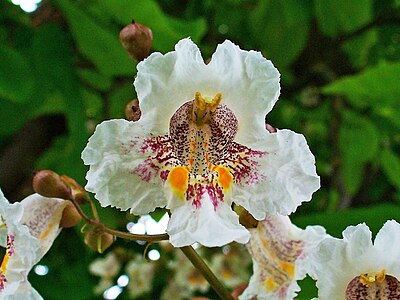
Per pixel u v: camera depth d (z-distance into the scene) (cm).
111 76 23
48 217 14
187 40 12
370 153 27
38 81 21
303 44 25
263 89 12
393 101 23
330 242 13
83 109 21
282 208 12
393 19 24
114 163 12
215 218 12
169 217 13
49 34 21
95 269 32
